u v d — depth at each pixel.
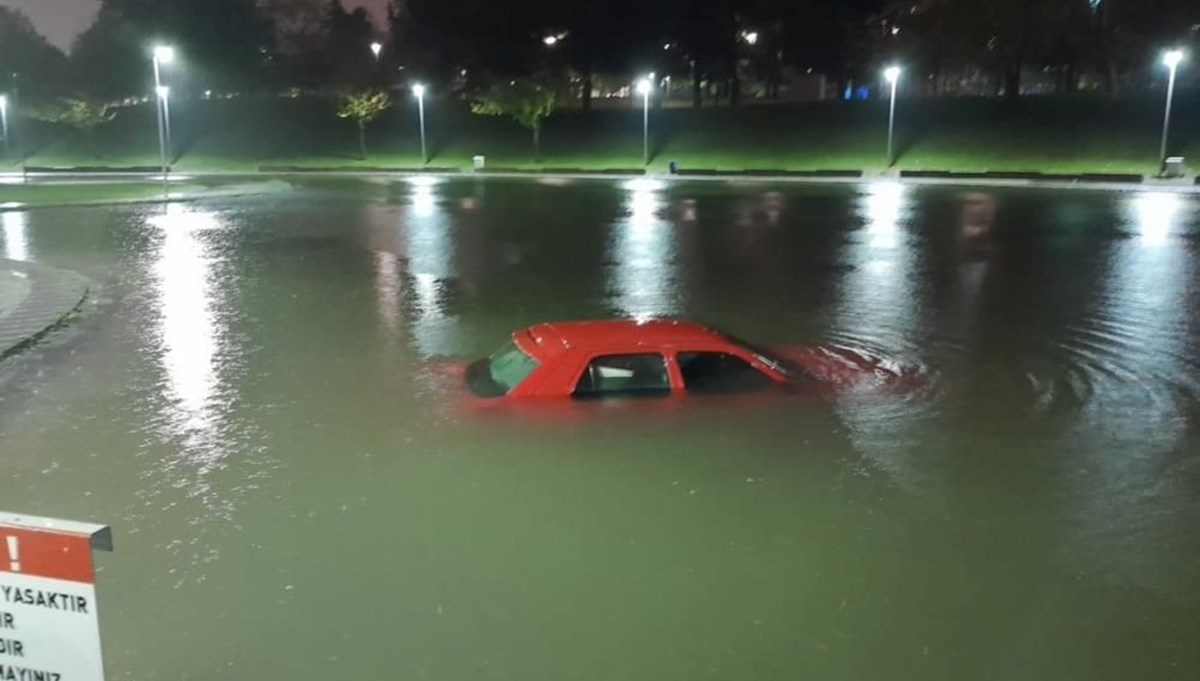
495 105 67.44
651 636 6.27
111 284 20.34
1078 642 6.22
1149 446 9.95
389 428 10.47
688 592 6.86
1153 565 7.30
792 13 66.19
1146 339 14.66
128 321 16.52
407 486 8.85
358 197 44.53
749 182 53.00
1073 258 23.05
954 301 17.91
